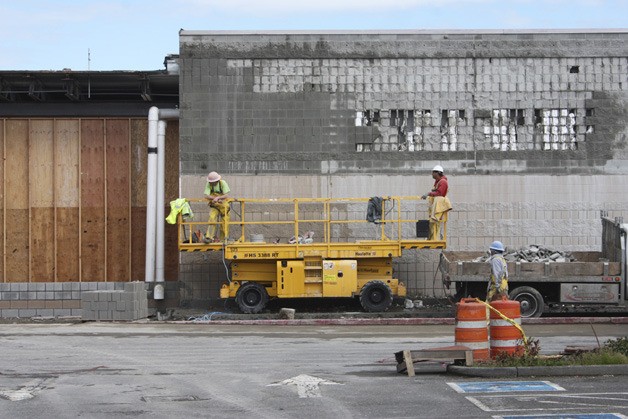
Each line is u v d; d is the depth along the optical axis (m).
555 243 30.72
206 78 30.62
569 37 30.95
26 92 31.31
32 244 32.12
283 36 30.73
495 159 30.83
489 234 30.73
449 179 30.78
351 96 30.77
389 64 30.84
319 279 28.28
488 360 16.98
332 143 30.75
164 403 14.45
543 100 30.84
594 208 30.77
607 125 30.86
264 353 20.30
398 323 26.58
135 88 31.92
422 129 30.83
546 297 27.11
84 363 19.00
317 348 21.09
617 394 14.42
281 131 30.69
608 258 27.69
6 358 19.80
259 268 28.78
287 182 30.69
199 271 30.70
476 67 30.86
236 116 30.66
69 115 32.28
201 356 19.91
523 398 14.19
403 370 16.91
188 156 30.59
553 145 30.86
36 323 27.91
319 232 30.73
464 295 26.81
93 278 32.19
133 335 24.19
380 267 28.72
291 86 30.72
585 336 22.95
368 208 29.02
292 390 15.36
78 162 32.19
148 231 30.75
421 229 28.83
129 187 32.22
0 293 30.00
